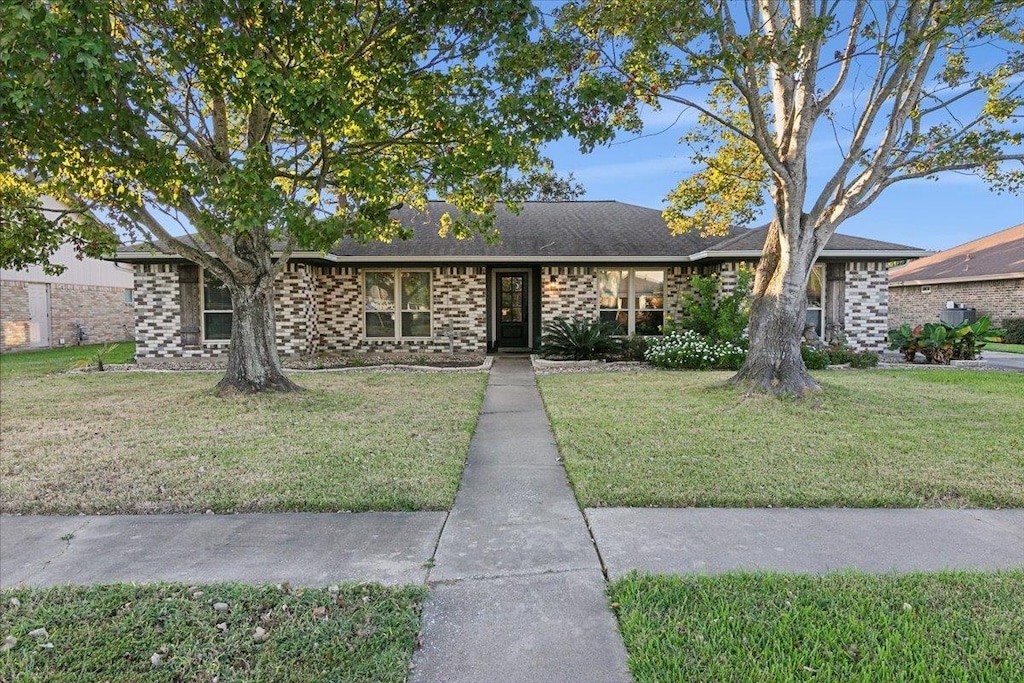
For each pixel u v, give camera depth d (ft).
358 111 19.80
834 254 43.29
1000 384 30.40
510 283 52.47
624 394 27.99
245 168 19.04
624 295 48.55
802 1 23.07
